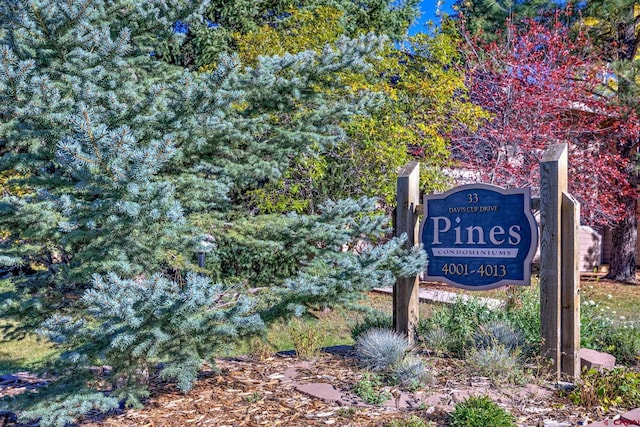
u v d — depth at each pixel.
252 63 10.03
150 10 5.10
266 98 5.01
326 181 10.36
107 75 4.46
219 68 4.36
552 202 4.86
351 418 3.94
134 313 3.39
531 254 5.12
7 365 6.73
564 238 4.83
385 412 4.04
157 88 4.31
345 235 4.93
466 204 5.57
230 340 4.20
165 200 3.79
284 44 10.34
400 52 11.43
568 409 4.05
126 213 3.76
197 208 5.00
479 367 4.83
